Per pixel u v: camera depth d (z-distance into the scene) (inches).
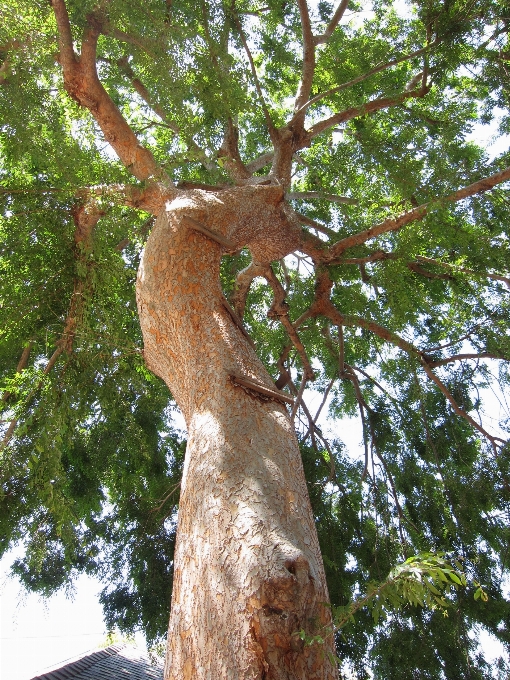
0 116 223.5
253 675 94.3
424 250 323.3
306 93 302.5
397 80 358.9
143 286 175.3
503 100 322.3
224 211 191.5
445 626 304.5
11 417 221.9
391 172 286.2
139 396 320.2
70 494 322.3
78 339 236.1
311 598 103.2
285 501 118.3
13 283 243.3
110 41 246.7
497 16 276.4
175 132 321.4
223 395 139.1
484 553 324.5
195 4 241.3
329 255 275.6
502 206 316.2
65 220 238.1
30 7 211.9
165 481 335.9
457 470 340.8
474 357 318.3
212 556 109.5
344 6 321.1
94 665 353.7
